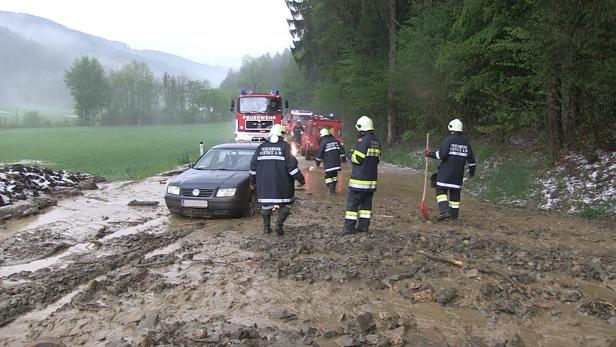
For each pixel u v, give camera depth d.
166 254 6.45
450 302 4.85
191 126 104.25
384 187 13.96
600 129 11.95
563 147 12.55
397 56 22.61
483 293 5.02
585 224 8.77
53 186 11.87
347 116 37.62
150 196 11.60
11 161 28.20
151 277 5.47
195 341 3.91
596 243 7.30
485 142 18.28
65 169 21.73
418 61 20.48
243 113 22.23
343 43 29.28
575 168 11.47
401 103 24.41
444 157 8.80
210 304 4.76
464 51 15.79
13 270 5.84
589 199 10.05
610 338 4.14
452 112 20.72
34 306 4.73
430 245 6.79
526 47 11.92
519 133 16.80
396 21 24.28
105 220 8.83
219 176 9.28
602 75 10.02
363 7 25.80
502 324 4.39
